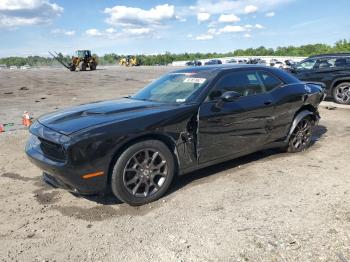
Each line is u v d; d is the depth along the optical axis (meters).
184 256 2.97
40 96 15.52
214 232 3.32
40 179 4.87
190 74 5.04
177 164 4.27
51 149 3.79
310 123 5.88
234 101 4.70
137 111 4.15
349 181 4.49
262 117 5.02
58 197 4.26
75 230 3.47
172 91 4.81
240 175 4.80
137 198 3.93
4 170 5.25
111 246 3.17
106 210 3.88
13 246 3.22
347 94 11.07
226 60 70.06
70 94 16.22
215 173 4.90
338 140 6.57
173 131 4.11
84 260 2.98
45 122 4.16
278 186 4.38
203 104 4.41
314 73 11.64
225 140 4.64
